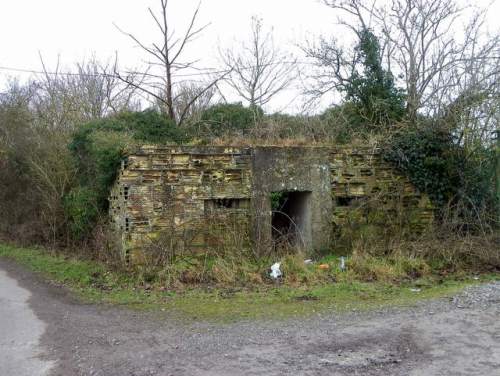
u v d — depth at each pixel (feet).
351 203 45.39
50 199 56.95
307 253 43.21
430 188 46.11
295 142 45.75
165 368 19.71
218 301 31.40
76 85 89.81
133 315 28.48
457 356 20.39
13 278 41.50
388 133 47.73
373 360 20.24
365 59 65.36
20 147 65.92
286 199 45.62
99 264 43.19
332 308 29.09
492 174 46.83
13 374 19.62
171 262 38.68
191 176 40.78
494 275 37.60
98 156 42.29
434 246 41.04
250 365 19.92
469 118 46.98
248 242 41.45
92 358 21.07
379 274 37.40
